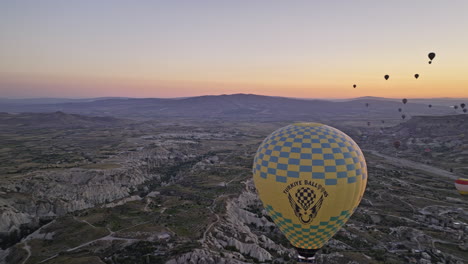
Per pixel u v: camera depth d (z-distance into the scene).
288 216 32.28
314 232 32.38
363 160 32.88
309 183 30.30
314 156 30.59
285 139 32.81
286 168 31.11
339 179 30.19
